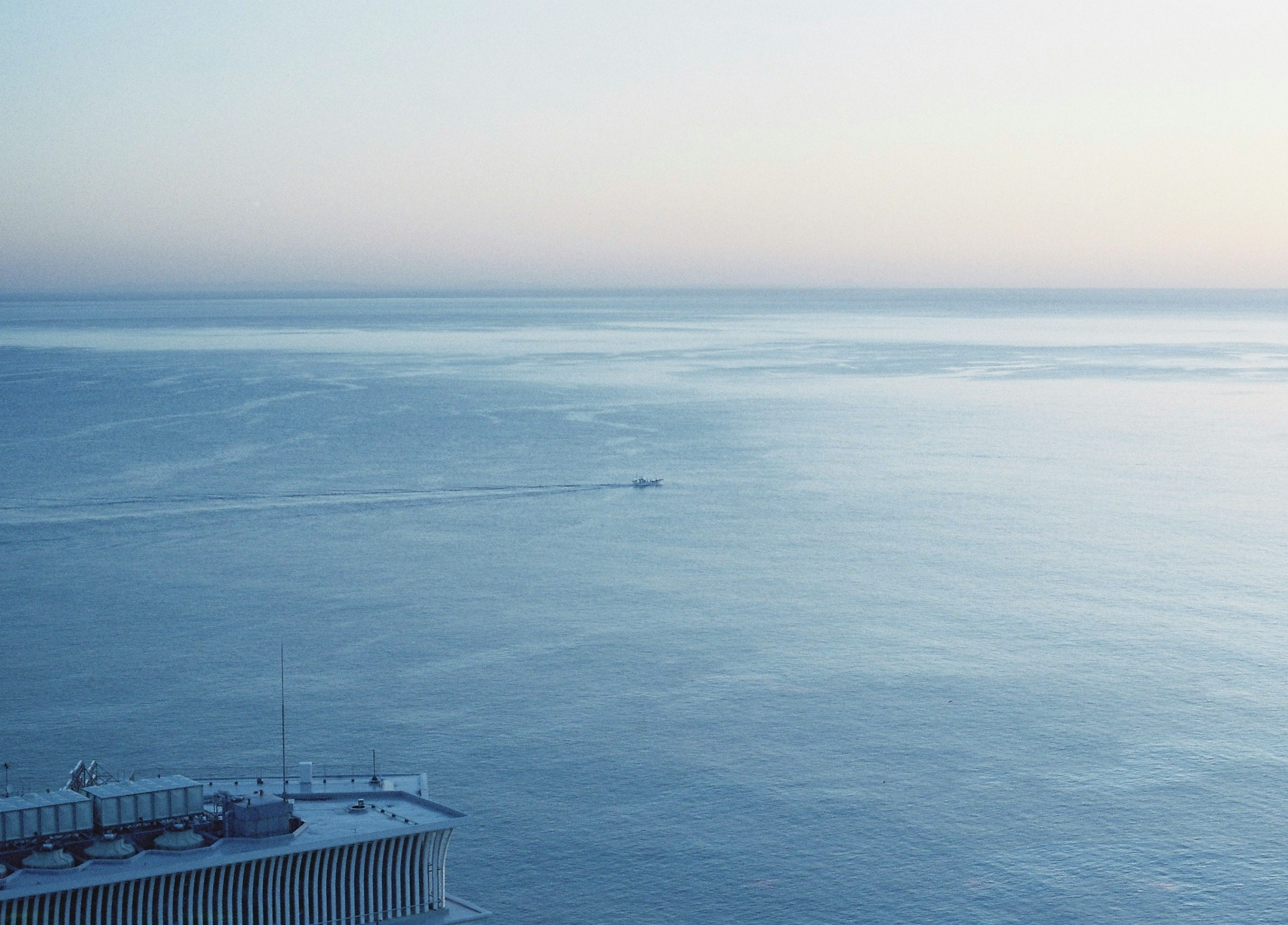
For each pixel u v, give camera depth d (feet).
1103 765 495.82
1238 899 396.57
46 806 286.66
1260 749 513.45
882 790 471.62
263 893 288.51
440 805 313.73
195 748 508.53
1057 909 390.42
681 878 407.23
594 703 560.20
